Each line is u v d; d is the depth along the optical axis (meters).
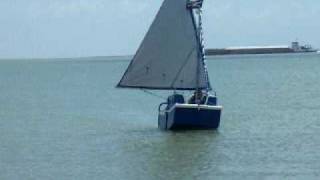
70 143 71.81
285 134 75.56
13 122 96.75
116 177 53.12
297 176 52.31
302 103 117.19
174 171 55.12
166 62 79.00
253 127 82.19
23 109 121.56
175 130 76.44
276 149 65.06
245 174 53.41
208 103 75.44
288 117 94.44
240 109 109.00
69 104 132.62
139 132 79.56
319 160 58.59
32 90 191.38
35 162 60.34
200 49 77.19
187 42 77.94
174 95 76.56
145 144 69.56
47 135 79.38
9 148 69.06
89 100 143.50
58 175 54.25
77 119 99.75
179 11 78.06
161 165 57.75
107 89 182.38
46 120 99.12
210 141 70.19
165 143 69.50
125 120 97.19
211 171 54.84
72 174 54.53
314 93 141.88
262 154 62.34
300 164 56.94
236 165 57.16
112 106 124.94
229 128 80.69
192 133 75.19
